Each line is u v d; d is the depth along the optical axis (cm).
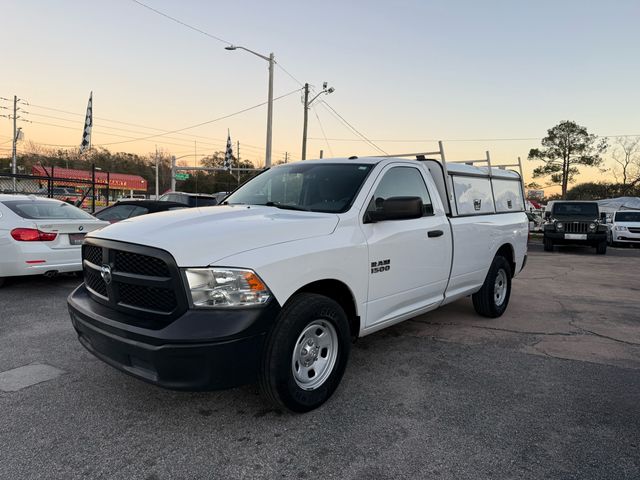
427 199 462
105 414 317
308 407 320
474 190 554
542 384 384
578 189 6525
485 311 589
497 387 376
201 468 257
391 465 263
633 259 1455
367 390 366
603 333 542
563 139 5847
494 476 254
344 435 295
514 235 633
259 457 269
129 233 306
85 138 3497
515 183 684
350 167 421
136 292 294
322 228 339
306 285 324
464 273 513
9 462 259
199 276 273
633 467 263
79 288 368
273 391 298
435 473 256
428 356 450
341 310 340
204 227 308
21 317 552
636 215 2083
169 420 311
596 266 1238
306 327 311
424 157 502
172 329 265
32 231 659
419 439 291
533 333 537
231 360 271
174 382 270
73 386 361
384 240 383
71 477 247
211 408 329
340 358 343
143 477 248
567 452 278
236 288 275
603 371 416
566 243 1691
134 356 281
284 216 349
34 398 339
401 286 410
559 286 887
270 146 2522
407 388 371
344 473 255
